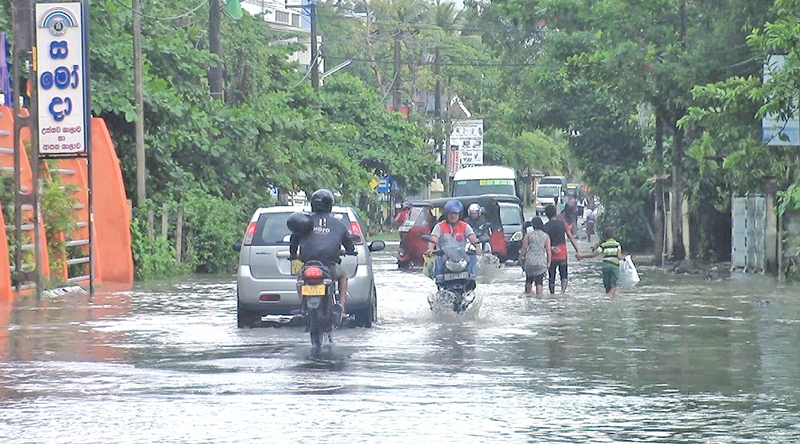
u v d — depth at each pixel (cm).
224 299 4878
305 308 3066
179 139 7462
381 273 7269
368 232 14938
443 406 2150
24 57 6231
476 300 4444
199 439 1839
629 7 7394
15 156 4956
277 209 3719
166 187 7556
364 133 14712
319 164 9244
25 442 1817
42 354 2927
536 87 10562
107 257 6350
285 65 11106
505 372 2616
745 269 7050
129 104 6894
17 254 4953
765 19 6738
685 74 7062
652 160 8425
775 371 2650
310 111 9625
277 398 2227
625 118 10162
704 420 2025
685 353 2992
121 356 2886
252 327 3675
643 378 2534
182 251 7281
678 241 7931
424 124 19450
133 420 1995
